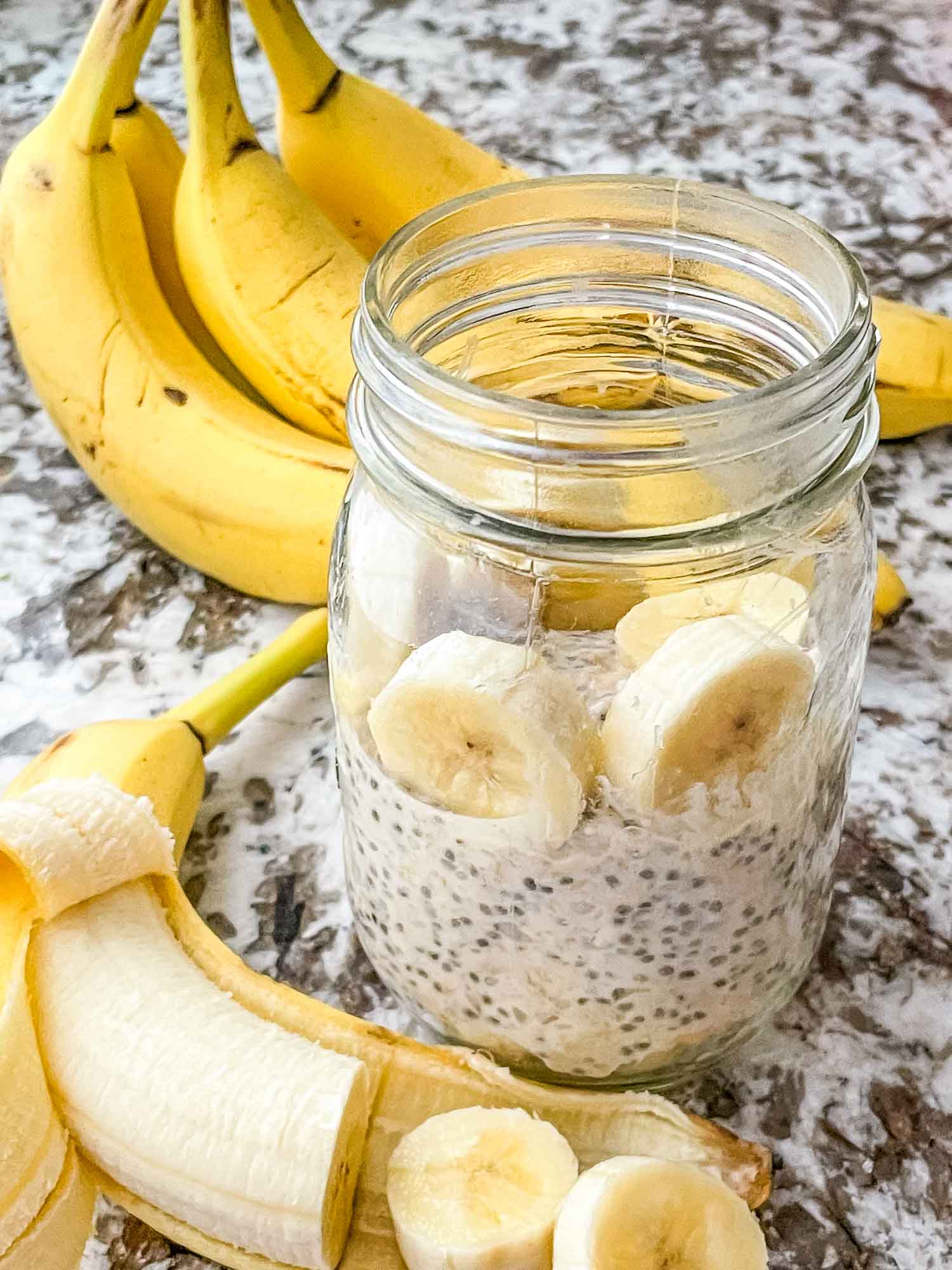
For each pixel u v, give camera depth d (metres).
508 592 0.27
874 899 0.34
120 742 0.34
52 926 0.30
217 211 0.39
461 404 0.25
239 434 0.38
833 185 0.56
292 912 0.34
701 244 0.29
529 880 0.27
